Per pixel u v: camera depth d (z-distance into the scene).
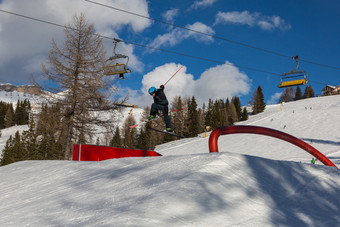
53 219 3.10
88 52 18.34
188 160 4.41
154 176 4.00
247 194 3.10
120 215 2.54
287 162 4.41
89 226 2.45
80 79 18.11
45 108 17.84
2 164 42.62
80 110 18.33
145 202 2.81
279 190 3.41
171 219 2.39
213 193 2.95
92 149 12.76
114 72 16.77
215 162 3.86
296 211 2.88
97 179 5.18
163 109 7.34
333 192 3.32
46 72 17.56
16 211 4.00
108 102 18.36
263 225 2.47
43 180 7.00
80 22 18.77
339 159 21.39
